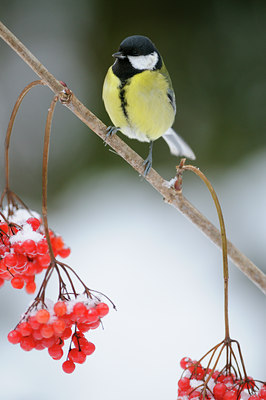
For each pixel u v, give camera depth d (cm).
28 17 1444
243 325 863
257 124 1340
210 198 1175
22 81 1396
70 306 375
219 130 1351
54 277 948
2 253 414
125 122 693
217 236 519
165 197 523
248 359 794
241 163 1300
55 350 387
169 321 863
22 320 380
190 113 1372
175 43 1406
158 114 686
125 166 1293
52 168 1305
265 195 1163
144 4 1420
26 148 1335
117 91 664
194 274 979
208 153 1333
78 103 483
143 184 1229
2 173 1287
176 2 1409
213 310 893
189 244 1060
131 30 1423
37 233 423
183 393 402
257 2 1381
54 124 1355
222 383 389
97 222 1120
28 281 430
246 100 1362
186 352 805
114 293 916
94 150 1323
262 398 381
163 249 1040
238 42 1390
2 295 908
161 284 948
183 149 873
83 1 1444
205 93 1378
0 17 1432
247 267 512
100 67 1425
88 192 1232
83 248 1034
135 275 964
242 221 1104
